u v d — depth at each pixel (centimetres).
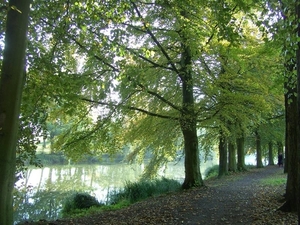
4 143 490
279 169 2725
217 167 2941
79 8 771
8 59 505
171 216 864
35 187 2014
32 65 729
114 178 2619
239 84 1412
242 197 1096
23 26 519
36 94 755
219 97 1269
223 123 1499
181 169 3678
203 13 1045
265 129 2453
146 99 1494
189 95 1423
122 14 847
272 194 1088
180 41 1202
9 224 490
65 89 775
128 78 816
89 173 3033
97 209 1120
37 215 1207
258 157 3145
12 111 502
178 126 1548
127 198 1343
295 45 474
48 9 749
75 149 1288
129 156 1886
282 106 1723
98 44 861
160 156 1828
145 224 800
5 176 488
